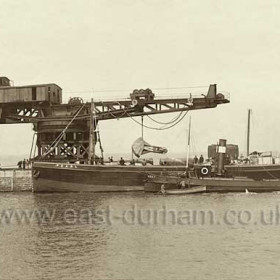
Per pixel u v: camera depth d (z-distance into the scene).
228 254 29.28
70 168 59.66
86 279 24.58
